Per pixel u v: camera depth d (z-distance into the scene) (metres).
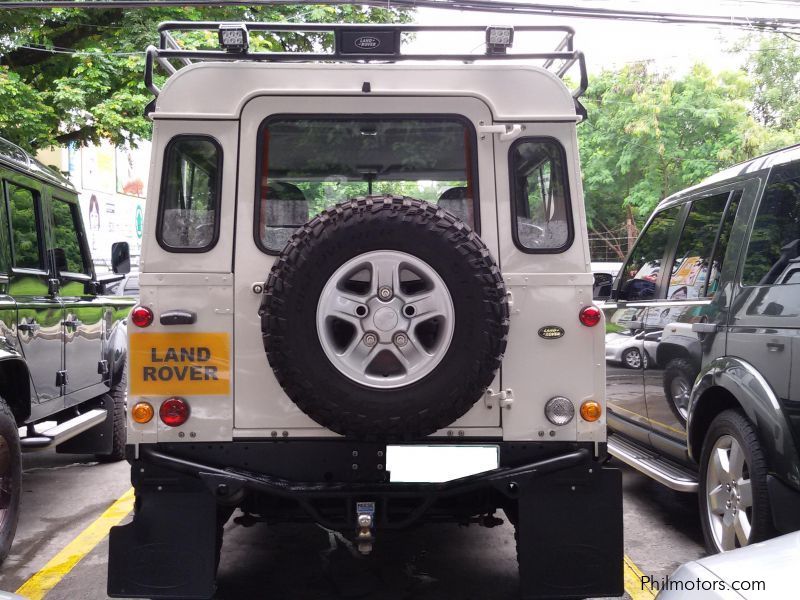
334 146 3.90
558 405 3.76
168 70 4.41
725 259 4.80
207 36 13.33
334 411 3.34
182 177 3.83
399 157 3.91
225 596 4.25
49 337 5.93
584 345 3.81
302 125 3.88
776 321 4.10
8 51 13.36
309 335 3.34
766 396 4.05
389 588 4.37
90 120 13.26
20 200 5.86
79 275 7.06
